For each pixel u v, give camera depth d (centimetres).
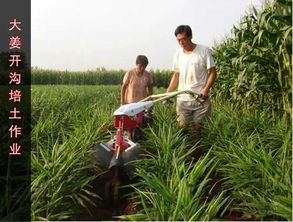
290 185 318
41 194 336
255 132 589
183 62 582
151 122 575
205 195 399
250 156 389
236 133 545
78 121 635
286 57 559
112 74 3997
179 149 446
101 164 401
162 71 3441
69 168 379
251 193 365
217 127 562
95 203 392
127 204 384
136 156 395
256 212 327
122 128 409
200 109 579
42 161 427
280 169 353
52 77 3875
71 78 3925
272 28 584
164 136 459
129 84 644
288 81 579
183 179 309
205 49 564
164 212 290
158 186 309
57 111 849
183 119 593
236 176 381
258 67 641
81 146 448
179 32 553
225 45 984
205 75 575
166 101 509
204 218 271
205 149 554
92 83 3969
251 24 663
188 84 579
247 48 689
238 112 804
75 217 356
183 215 279
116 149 391
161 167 398
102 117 674
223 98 1070
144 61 625
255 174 377
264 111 670
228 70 873
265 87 646
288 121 582
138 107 419
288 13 512
